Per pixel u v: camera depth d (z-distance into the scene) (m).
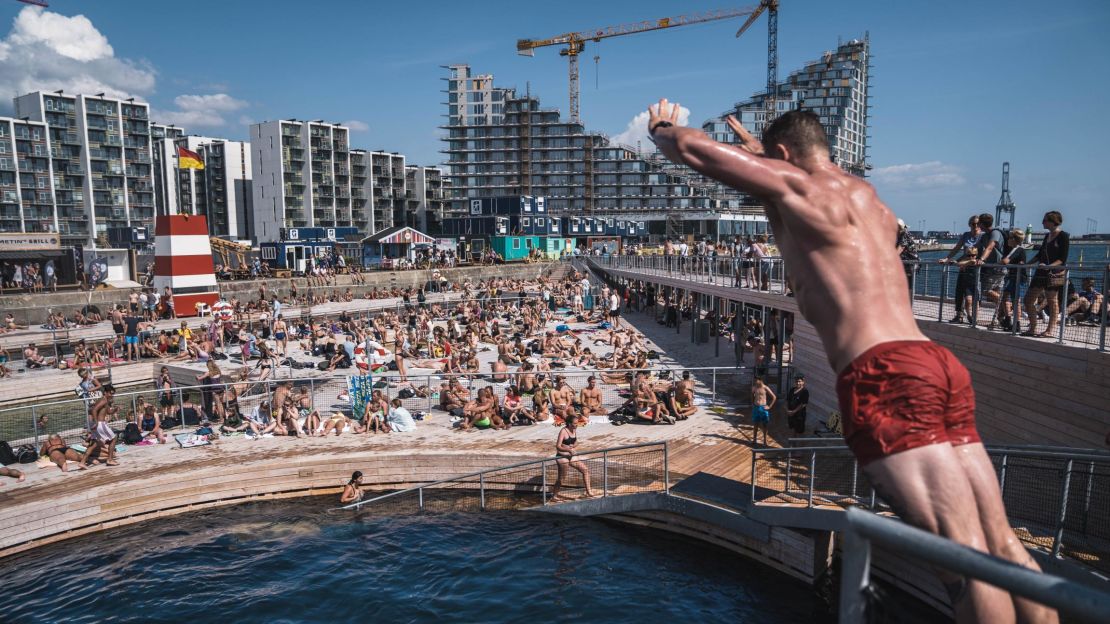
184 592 12.19
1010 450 8.41
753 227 116.69
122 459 17.66
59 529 14.79
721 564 13.06
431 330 35.62
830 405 17.89
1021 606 1.34
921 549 1.07
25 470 16.77
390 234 68.19
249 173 132.00
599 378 24.03
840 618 1.23
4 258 40.59
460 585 12.24
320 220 121.19
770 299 20.81
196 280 39.56
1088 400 9.37
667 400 19.70
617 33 154.50
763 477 14.68
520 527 14.97
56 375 26.98
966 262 12.33
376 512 16.08
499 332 33.62
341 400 22.30
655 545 13.91
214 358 29.88
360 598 11.80
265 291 48.94
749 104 158.38
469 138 130.12
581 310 44.44
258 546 14.21
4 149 101.56
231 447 18.52
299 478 17.23
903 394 1.41
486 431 19.31
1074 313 11.73
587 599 11.70
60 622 11.29
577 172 128.62
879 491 1.45
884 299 1.55
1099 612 0.78
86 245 111.69
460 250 82.12
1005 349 11.12
